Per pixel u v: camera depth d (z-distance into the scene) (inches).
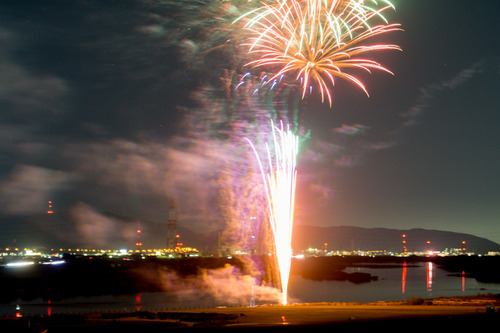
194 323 1189.1
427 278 6830.7
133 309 3034.0
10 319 1302.9
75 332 1040.8
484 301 1847.9
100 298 4055.1
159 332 1014.4
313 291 4601.4
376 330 936.9
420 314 1279.5
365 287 5118.1
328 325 1048.2
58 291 4530.0
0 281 4852.4
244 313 1425.9
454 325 985.5
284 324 1098.1
